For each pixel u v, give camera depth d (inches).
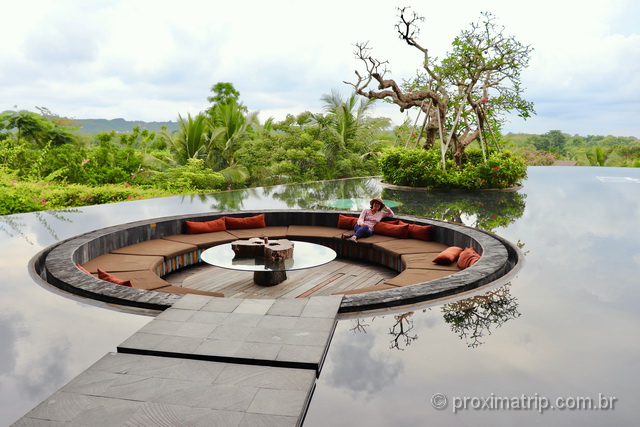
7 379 81.2
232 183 789.2
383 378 80.6
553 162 1050.7
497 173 421.7
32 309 119.0
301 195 405.7
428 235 238.1
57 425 65.4
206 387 76.4
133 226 232.8
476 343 95.6
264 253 200.7
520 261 171.9
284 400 71.9
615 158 1127.0
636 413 68.9
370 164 719.1
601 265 165.9
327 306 115.7
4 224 266.5
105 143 783.7
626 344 95.0
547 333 100.7
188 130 783.1
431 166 438.9
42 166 631.8
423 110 505.0
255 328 101.9
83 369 84.9
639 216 285.3
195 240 241.1
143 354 91.1
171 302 119.6
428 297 126.2
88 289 130.3
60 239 224.1
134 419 66.8
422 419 67.6
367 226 250.7
